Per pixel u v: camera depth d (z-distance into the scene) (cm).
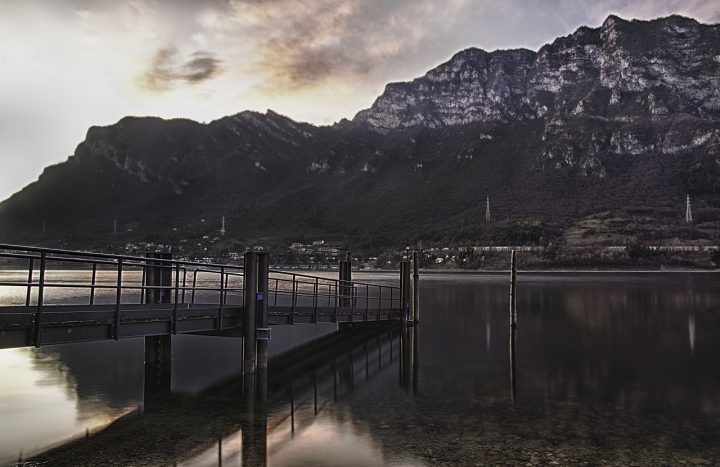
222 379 1664
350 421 1267
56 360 1948
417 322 3102
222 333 1811
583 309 4478
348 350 2317
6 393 1474
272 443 1098
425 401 1475
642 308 4597
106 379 1647
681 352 2361
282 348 2339
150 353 1848
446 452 1065
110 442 1088
